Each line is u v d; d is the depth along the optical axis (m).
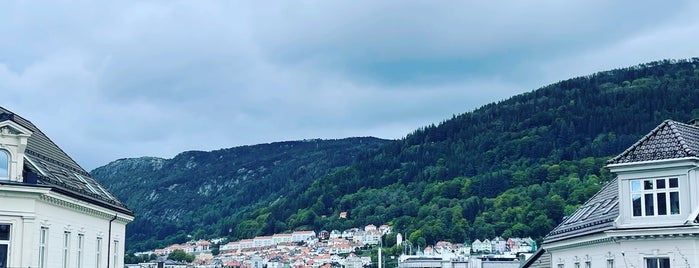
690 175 34.78
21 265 33.31
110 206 44.22
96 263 43.44
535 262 56.66
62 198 36.88
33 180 34.56
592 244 40.91
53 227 36.50
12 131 33.94
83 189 41.84
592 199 48.03
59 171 41.16
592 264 41.00
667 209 35.31
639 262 35.84
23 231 33.56
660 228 34.78
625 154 36.78
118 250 47.56
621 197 36.72
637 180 36.34
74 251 39.53
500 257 111.81
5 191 33.19
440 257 138.38
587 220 43.69
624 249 36.53
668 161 35.03
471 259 112.50
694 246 34.28
